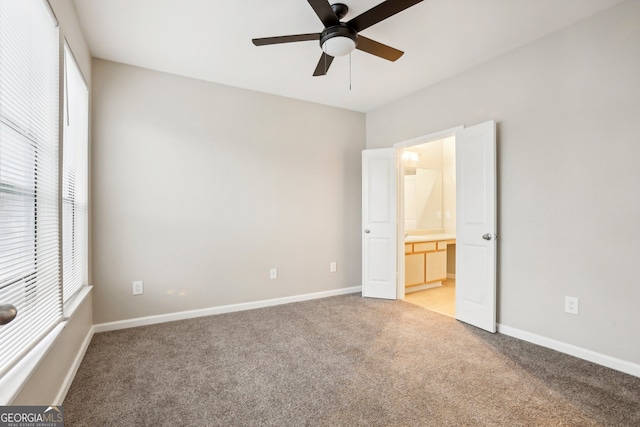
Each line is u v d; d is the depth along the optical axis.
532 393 1.88
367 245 4.07
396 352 2.44
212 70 3.11
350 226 4.27
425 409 1.73
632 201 2.09
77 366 2.16
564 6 2.16
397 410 1.72
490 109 2.92
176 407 1.76
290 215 3.83
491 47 2.70
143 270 3.04
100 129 2.87
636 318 2.08
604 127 2.22
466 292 3.09
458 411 1.71
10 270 1.21
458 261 3.17
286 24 2.38
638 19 2.06
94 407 1.75
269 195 3.68
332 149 4.13
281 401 1.82
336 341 2.65
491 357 2.35
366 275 4.08
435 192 5.35
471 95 3.08
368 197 4.07
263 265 3.65
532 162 2.62
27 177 1.38
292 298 3.83
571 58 2.38
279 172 3.75
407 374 2.11
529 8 2.18
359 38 2.08
